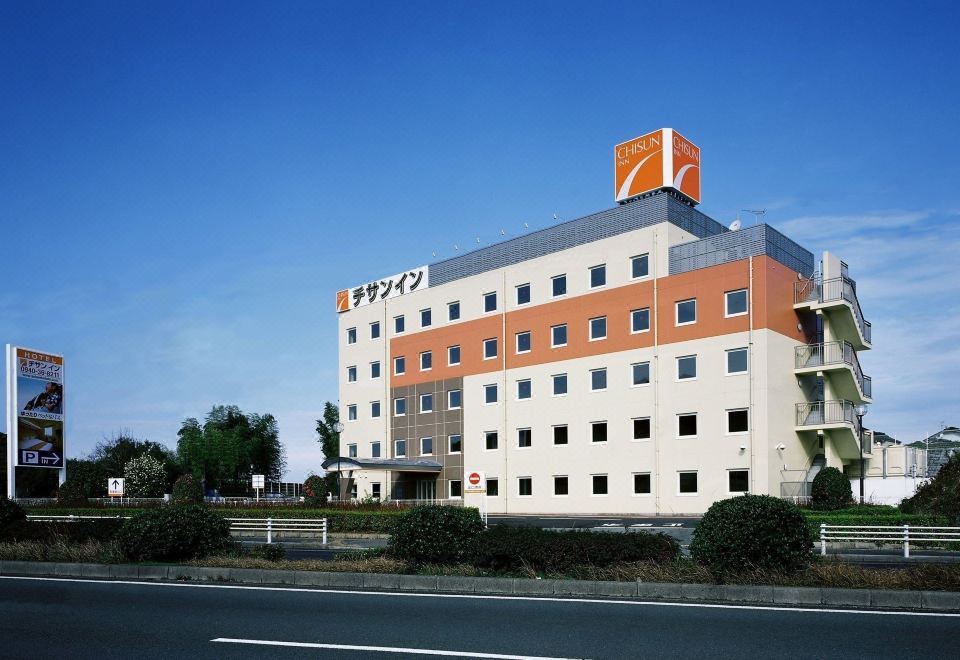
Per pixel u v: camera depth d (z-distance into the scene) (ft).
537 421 140.56
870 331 132.67
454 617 30.96
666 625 28.86
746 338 114.62
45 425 167.84
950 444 168.14
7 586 42.73
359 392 178.60
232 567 45.09
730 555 37.32
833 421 113.80
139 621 30.96
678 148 132.87
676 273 124.26
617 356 130.00
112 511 126.31
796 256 123.85
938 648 24.85
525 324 144.87
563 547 41.01
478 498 147.74
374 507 122.31
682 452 120.06
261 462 328.08
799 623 29.04
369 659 23.86
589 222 137.39
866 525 74.90
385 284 175.73
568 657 23.81
